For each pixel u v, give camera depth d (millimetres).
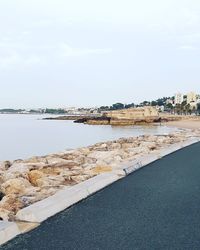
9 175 9641
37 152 37062
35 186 8641
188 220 5516
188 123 99312
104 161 13156
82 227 5172
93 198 6969
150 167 11289
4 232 4707
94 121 126438
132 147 20344
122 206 6348
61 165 11641
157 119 123062
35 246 4414
